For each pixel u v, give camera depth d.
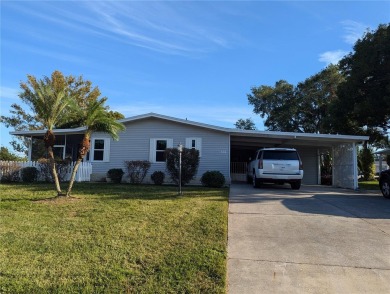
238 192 13.23
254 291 4.23
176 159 15.66
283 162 15.08
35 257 5.05
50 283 4.23
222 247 5.62
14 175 17.02
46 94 10.47
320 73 37.34
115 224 6.94
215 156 18.42
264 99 42.56
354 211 9.09
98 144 19.53
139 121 19.31
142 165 16.94
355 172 17.72
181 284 4.27
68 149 22.98
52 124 10.56
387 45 20.05
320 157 25.53
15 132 20.59
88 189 12.95
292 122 40.47
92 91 30.61
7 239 5.84
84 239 5.92
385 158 37.91
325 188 17.77
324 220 7.84
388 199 11.86
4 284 4.18
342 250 5.71
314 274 4.74
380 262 5.20
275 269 4.89
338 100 24.45
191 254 5.24
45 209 8.46
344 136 17.67
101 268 4.68
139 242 5.79
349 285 4.43
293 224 7.41
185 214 8.00
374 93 21.09
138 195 11.20
